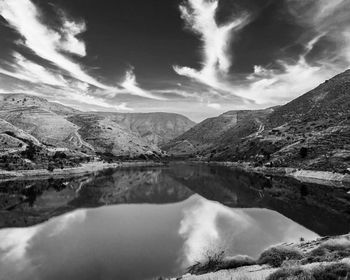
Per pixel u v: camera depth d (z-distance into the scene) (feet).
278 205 206.80
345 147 363.97
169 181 372.58
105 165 631.15
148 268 91.25
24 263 97.55
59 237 129.90
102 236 131.23
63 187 301.43
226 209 199.62
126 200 237.25
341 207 191.31
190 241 122.42
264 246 113.60
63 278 85.15
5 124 558.97
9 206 202.28
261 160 502.79
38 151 497.46
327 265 44.68
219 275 67.67
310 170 350.64
